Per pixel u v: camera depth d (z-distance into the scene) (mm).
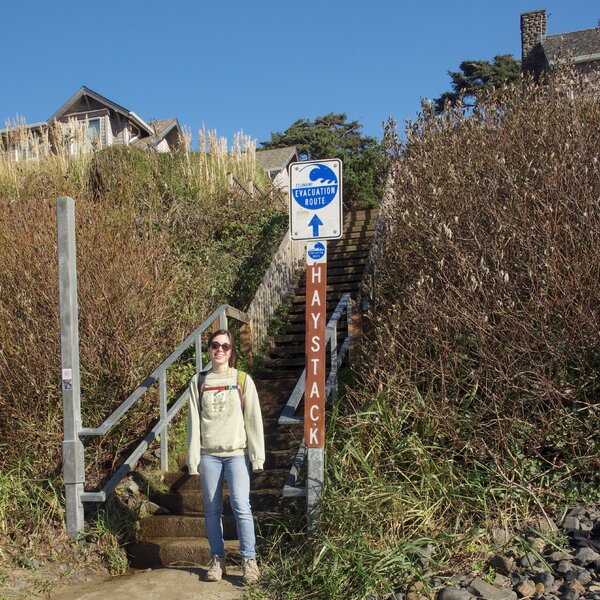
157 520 5559
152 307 7391
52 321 6648
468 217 6906
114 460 6281
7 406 6289
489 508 4711
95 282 7137
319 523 4633
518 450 5039
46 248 7453
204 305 9328
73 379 5371
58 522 5379
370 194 28547
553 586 3938
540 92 10070
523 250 6109
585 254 5703
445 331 5793
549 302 5488
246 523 4648
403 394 5469
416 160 9383
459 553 4348
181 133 14578
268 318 9430
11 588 4559
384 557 4230
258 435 4762
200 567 5047
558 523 4566
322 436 4742
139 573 5039
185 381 7559
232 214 12969
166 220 11383
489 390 5293
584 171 6691
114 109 27000
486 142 8703
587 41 20547
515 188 6715
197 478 6078
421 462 4969
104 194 11867
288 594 4297
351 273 10555
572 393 5258
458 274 6117
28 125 15352
